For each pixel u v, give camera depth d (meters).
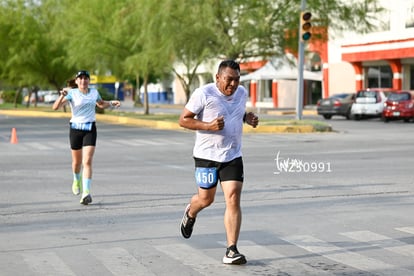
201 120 14.49
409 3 86.00
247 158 35.53
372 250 15.53
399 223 18.67
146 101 87.12
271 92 122.69
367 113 77.19
